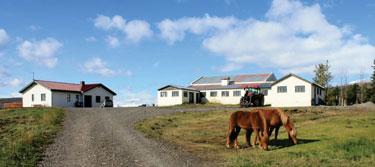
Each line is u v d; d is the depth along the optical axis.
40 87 64.69
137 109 42.19
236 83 72.94
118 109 42.16
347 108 36.53
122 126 26.03
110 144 18.22
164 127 27.19
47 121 27.27
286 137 20.53
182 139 21.45
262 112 17.78
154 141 19.72
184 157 15.48
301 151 15.80
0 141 18.75
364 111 33.44
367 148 15.25
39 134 20.45
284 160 14.05
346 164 13.04
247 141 18.78
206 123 28.95
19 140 17.73
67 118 30.89
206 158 15.47
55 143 18.28
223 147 18.59
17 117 31.70
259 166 13.20
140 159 14.77
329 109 35.66
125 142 18.94
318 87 59.28
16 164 13.06
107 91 73.12
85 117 31.94
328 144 16.83
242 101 45.16
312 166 12.93
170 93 69.31
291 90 54.88
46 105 62.66
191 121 30.30
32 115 32.75
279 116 17.69
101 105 66.88
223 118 31.36
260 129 17.73
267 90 62.78
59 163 13.88
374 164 12.95
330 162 13.46
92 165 13.59
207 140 21.22
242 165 13.47
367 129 21.75
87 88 69.06
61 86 66.75
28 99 66.12
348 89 71.88
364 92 69.38
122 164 13.80
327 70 77.88
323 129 22.62
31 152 15.45
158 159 14.81
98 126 25.64
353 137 18.64
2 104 75.44
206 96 71.56
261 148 17.55
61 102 64.62
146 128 25.22
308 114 32.16
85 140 19.36
